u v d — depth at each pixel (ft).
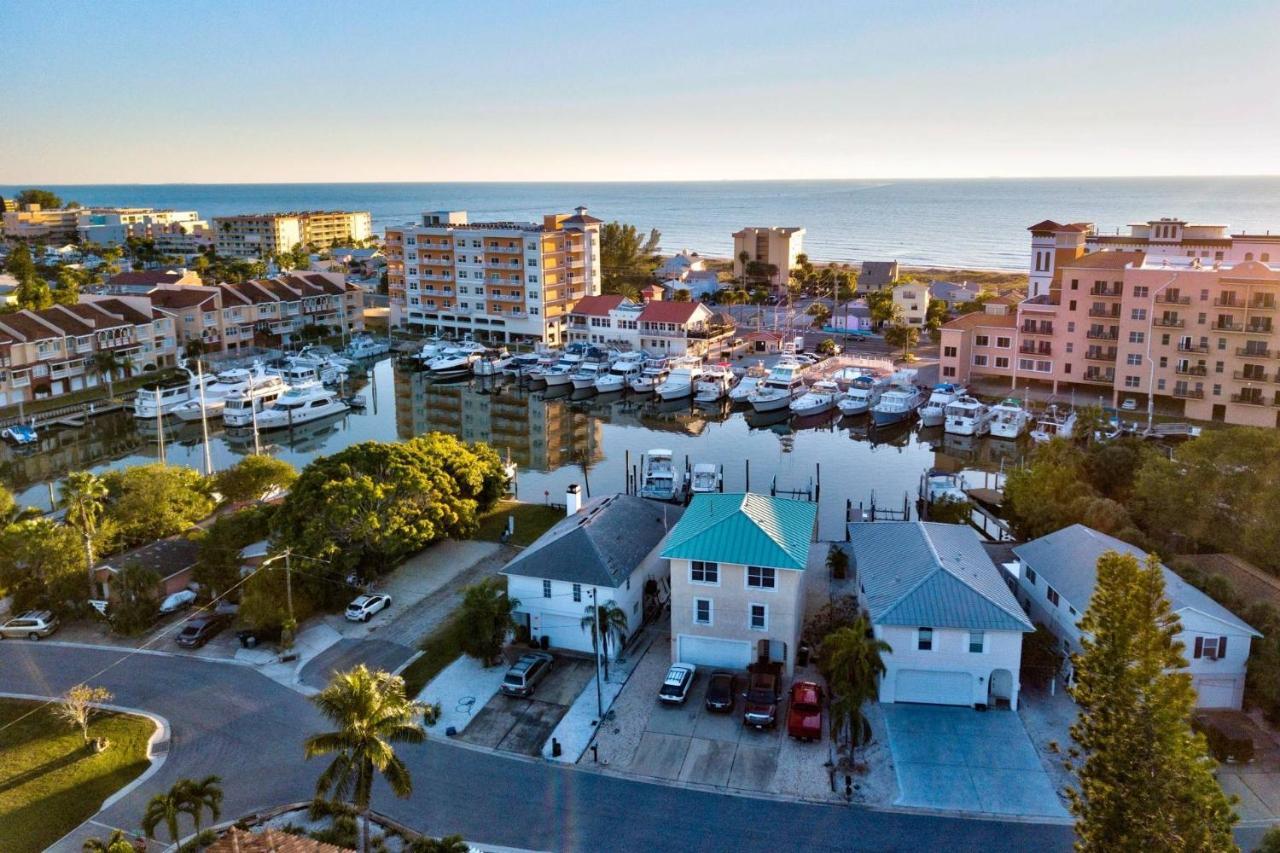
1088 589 145.18
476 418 388.57
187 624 165.37
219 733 135.23
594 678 149.69
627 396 422.00
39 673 153.07
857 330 540.93
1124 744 91.09
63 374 385.70
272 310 498.69
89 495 175.32
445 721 137.39
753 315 591.78
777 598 145.07
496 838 112.27
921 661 137.69
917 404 364.17
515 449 335.67
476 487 208.54
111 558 184.44
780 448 331.98
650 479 263.49
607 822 114.93
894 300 548.72
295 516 174.81
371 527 172.96
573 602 157.17
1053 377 368.27
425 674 151.02
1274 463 170.19
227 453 338.95
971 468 299.79
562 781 123.03
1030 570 164.86
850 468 300.81
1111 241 462.60
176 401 371.15
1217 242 431.02
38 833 112.88
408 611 173.88
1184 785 87.61
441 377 453.99
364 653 158.71
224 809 118.42
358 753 98.99
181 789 104.53
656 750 129.29
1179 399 338.54
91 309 413.59
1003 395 367.25
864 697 121.90
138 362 421.59
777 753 127.95
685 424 377.50
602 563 156.46
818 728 129.90
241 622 167.22
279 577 165.17
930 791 119.03
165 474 203.41
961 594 138.62
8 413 357.41
